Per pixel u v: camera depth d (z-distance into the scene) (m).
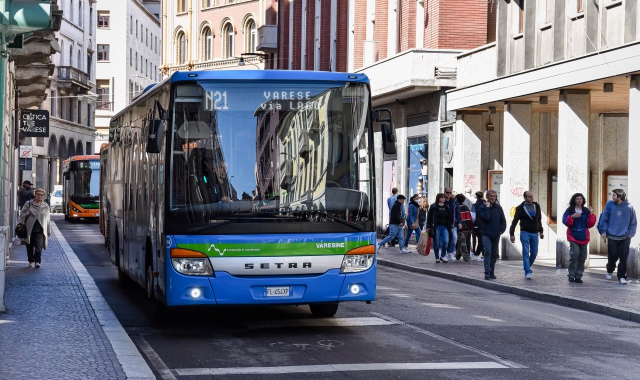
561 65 22.89
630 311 14.53
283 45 54.41
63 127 78.94
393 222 29.05
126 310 14.45
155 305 12.78
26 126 30.41
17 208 42.47
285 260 11.57
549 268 23.42
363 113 12.12
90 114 88.38
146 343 11.22
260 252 11.52
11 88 25.62
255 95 11.84
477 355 10.35
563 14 23.45
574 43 22.97
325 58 45.25
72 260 23.95
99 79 98.56
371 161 12.09
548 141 29.50
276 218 11.61
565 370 9.55
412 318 13.45
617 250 19.33
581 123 23.47
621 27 20.88
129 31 100.69
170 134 11.66
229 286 11.45
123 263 16.88
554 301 16.80
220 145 11.70
